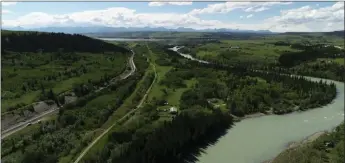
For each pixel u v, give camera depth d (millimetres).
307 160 83625
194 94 138500
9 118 100812
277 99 149875
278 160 87500
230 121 120938
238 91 154875
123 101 129125
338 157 83750
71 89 142250
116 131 91125
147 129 92875
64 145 84000
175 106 124688
